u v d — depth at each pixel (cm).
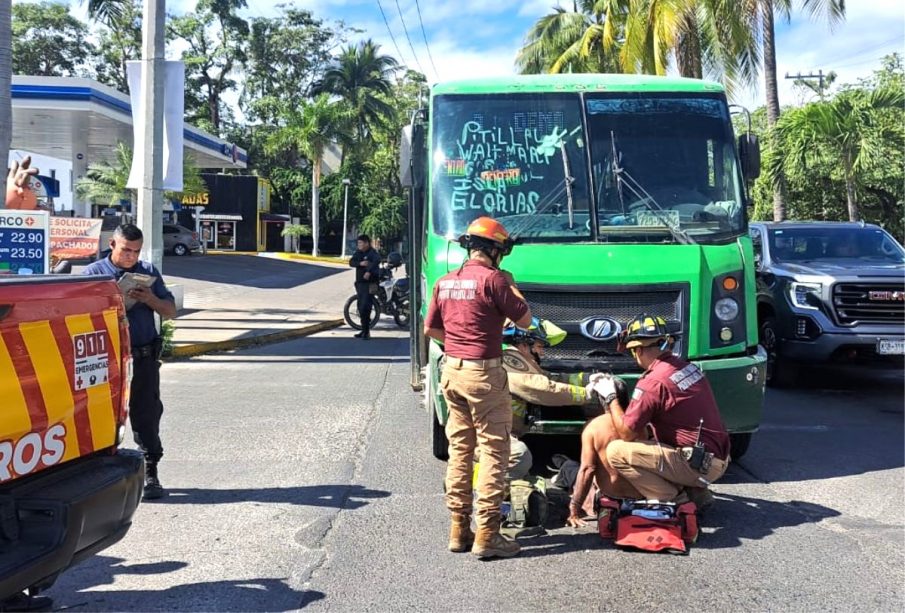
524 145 650
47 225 750
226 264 3619
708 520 540
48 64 5106
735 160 661
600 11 2634
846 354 920
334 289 2736
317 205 4981
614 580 442
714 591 429
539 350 573
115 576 443
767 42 2141
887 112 2152
